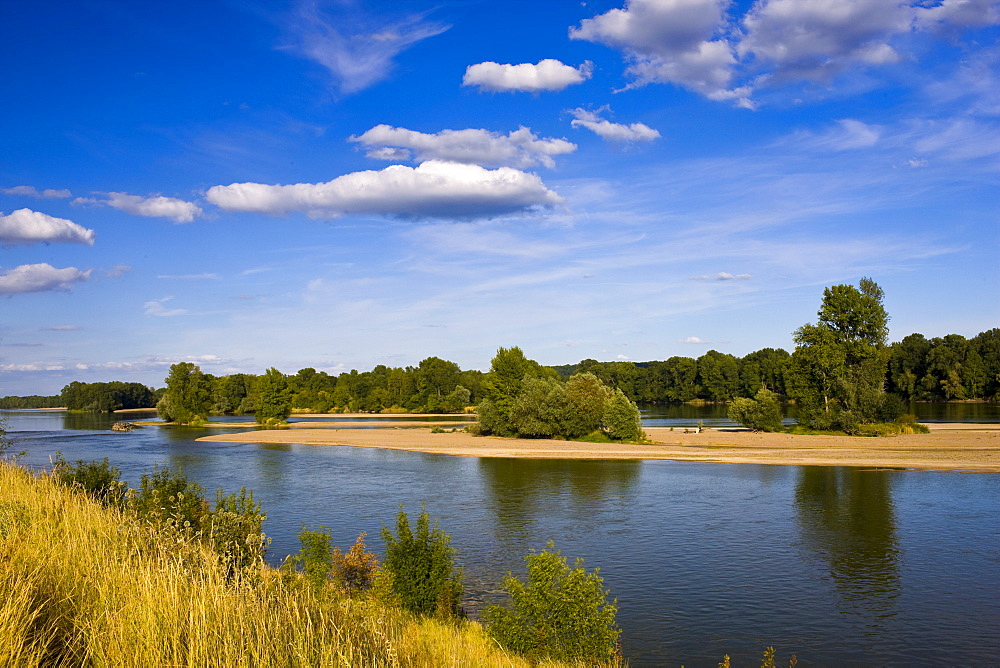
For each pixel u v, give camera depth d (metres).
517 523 37.12
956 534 33.91
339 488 49.47
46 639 7.13
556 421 88.62
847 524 36.34
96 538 11.24
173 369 136.00
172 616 7.76
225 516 16.05
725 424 110.25
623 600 24.88
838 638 21.50
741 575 27.72
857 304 89.50
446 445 82.94
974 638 21.44
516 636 17.11
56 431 113.69
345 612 10.89
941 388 153.38
